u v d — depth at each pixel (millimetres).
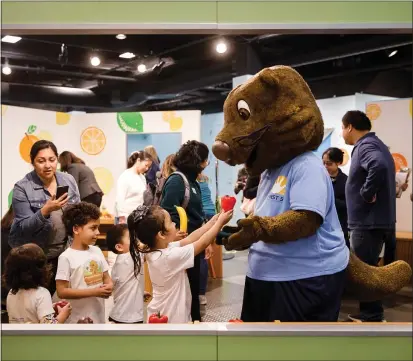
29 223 2688
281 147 2094
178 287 2414
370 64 6566
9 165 5445
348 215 3416
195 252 2389
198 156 2969
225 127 2176
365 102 5711
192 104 9891
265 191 2201
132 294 2729
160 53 6973
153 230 2424
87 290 2449
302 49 6113
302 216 1955
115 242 2785
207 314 3945
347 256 2186
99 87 8383
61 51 6621
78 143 6078
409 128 5285
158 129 5961
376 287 2377
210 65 7246
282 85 2092
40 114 5715
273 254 2107
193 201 2959
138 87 8188
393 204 3375
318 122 2109
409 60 6250
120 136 6023
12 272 2438
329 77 6895
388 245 3625
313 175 2018
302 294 2070
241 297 4484
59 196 2801
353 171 3334
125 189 4812
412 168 5246
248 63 6262
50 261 2859
